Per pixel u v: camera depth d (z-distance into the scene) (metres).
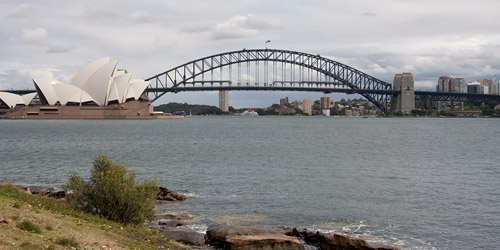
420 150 84.06
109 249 17.14
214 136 124.62
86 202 26.70
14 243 15.02
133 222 24.33
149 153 75.50
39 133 127.38
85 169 54.94
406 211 34.06
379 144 98.94
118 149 82.69
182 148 85.81
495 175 51.53
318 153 77.19
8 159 65.50
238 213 32.97
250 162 63.06
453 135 133.75
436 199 38.19
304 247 24.27
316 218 31.94
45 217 19.70
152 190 26.02
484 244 26.88
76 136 116.69
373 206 35.56
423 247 26.23
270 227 29.34
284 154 74.94
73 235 17.56
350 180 47.66
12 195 23.31
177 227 28.75
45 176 49.50
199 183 45.22
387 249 23.97
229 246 22.98
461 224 30.78
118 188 24.45
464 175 51.50
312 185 44.44
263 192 40.69
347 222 31.03
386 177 49.88
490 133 144.75
